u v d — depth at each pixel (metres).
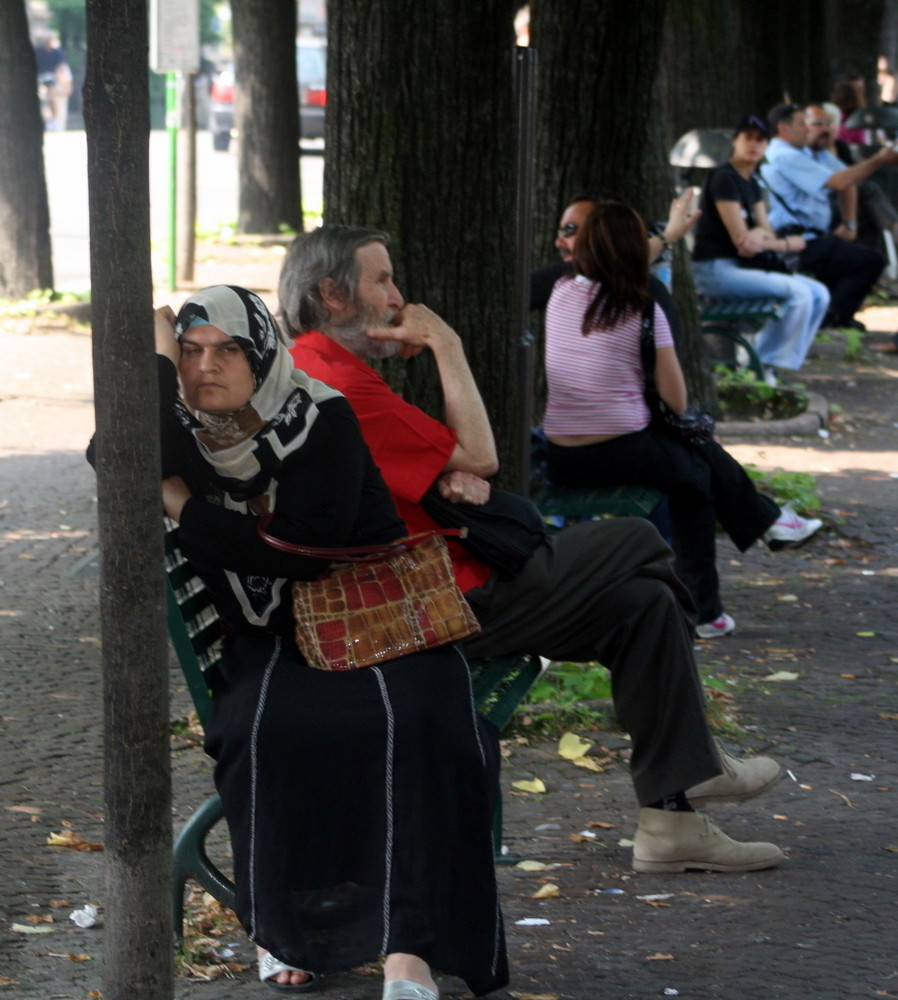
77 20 96.25
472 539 7.61
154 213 42.66
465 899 6.09
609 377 11.53
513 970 6.70
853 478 18.39
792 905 7.44
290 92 39.56
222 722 6.29
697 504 11.94
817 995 6.46
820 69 40.91
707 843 7.82
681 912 7.34
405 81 9.54
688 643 7.68
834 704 10.69
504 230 10.02
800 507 16.12
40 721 9.99
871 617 13.03
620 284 11.37
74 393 21.88
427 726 6.09
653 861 7.82
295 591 6.40
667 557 7.83
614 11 15.13
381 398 7.51
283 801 6.11
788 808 8.80
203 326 6.21
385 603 6.39
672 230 13.10
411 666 6.32
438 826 6.02
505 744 9.69
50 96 83.88
